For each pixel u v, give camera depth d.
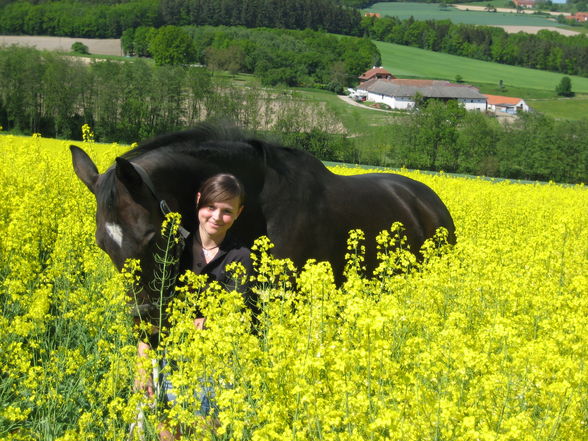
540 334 4.89
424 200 8.01
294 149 6.25
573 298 5.13
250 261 4.77
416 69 192.62
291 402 3.46
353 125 74.06
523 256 7.17
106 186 4.70
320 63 152.50
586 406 3.67
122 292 4.74
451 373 3.59
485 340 4.04
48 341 5.70
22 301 5.54
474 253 6.36
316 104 74.94
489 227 11.17
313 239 6.05
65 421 4.85
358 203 6.72
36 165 12.48
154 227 4.66
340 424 3.47
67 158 14.35
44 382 4.51
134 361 4.22
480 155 73.00
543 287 5.40
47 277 6.12
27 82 75.81
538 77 192.50
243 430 3.46
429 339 4.41
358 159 72.81
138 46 160.62
